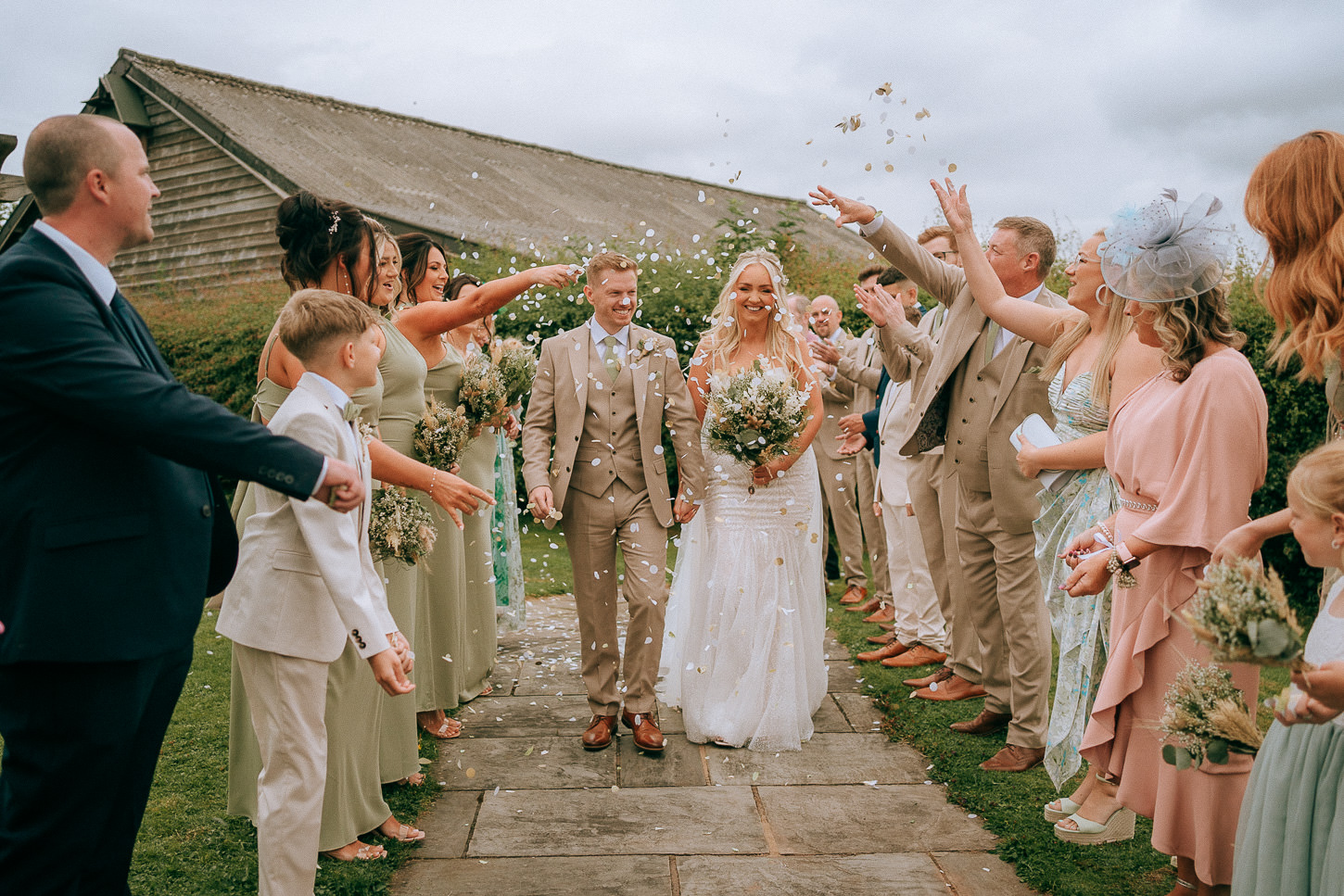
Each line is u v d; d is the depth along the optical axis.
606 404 3.65
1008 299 3.21
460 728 3.89
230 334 9.80
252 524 2.28
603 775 3.43
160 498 1.88
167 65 13.53
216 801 3.12
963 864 2.76
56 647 1.74
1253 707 2.30
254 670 2.24
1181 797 2.31
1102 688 2.49
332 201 2.98
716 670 3.77
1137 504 2.46
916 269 3.68
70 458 1.77
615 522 3.66
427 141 16.38
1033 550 3.41
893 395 4.98
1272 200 2.01
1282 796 1.77
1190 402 2.28
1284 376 5.14
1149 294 2.28
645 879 2.67
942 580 4.45
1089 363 2.93
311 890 2.29
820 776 3.42
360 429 2.48
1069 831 2.69
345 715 2.72
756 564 3.79
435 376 3.83
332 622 2.25
